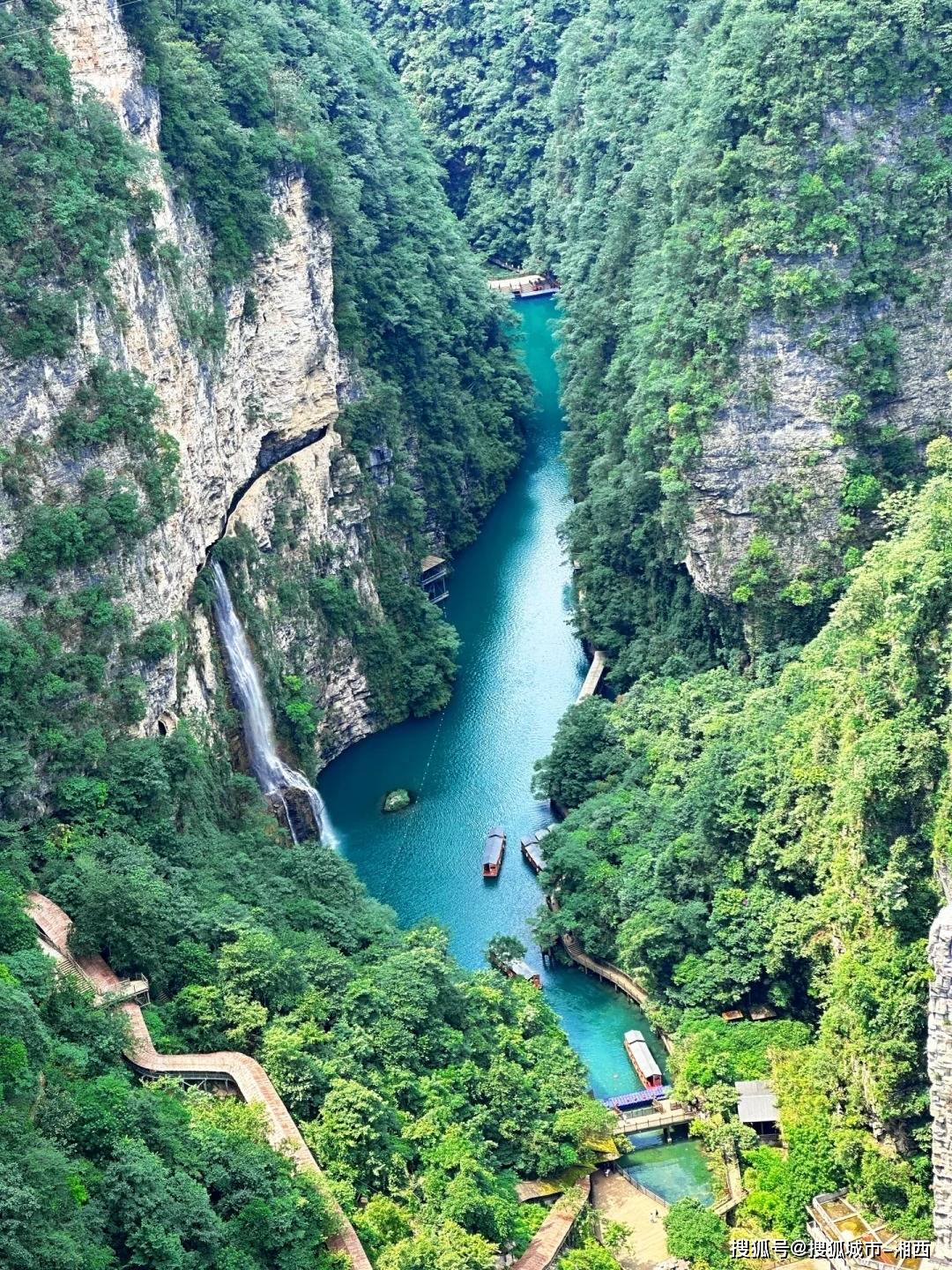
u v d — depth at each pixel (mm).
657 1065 126938
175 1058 104188
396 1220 99062
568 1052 123938
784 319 151500
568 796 154875
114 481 127125
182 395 142625
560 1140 114250
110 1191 86312
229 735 147500
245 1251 90562
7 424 119875
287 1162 96500
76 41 132625
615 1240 108125
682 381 156000
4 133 123812
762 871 128125
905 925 108250
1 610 119188
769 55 152250
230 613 154250
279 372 165125
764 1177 111188
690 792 139000
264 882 128500
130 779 122938
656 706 155500
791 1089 115750
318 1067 105938
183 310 143500
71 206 124938
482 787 162875
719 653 161125
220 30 165250
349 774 166125
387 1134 104750
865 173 151625
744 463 154375
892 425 153875
